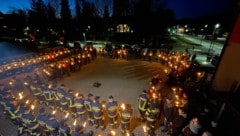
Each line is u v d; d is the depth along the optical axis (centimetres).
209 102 588
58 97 860
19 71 1491
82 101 781
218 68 489
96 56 2106
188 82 973
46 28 4509
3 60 1555
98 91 1166
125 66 1744
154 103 697
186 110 693
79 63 1670
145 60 1952
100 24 4609
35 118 686
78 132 617
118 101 1015
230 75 479
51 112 904
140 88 1201
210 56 2161
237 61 459
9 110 727
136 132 747
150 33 3456
